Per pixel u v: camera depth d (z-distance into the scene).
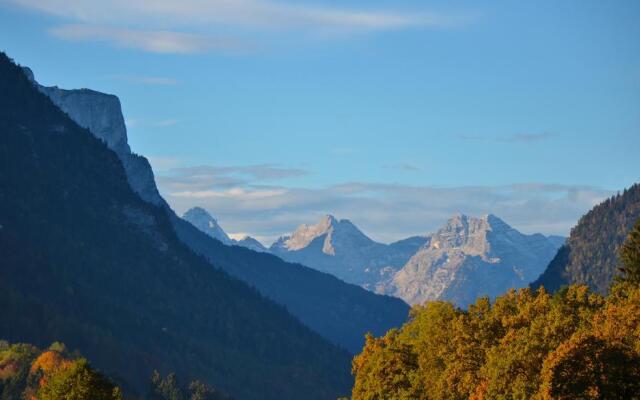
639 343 160.12
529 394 161.12
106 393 186.25
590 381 151.62
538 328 176.62
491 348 178.25
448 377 185.38
